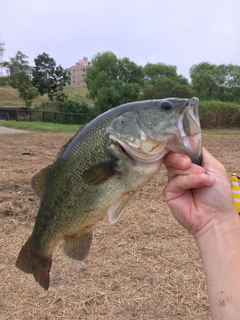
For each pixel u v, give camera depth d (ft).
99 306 2.26
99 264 2.75
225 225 1.01
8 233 3.31
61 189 1.34
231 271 0.91
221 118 19.81
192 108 1.13
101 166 1.23
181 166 1.06
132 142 1.19
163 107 1.17
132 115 1.21
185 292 2.40
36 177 1.48
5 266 2.70
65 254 1.38
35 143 9.91
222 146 10.07
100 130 1.28
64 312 2.20
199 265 2.74
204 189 1.05
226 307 0.86
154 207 4.04
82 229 1.33
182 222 1.08
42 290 2.42
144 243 3.12
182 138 1.12
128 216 3.74
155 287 2.46
